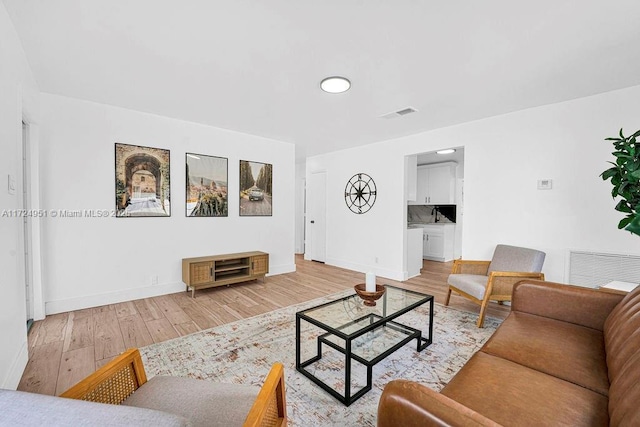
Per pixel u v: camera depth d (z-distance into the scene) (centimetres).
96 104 306
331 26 175
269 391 96
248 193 432
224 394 108
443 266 561
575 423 93
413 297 240
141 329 253
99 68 229
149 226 343
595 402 103
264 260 412
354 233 516
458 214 655
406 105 306
